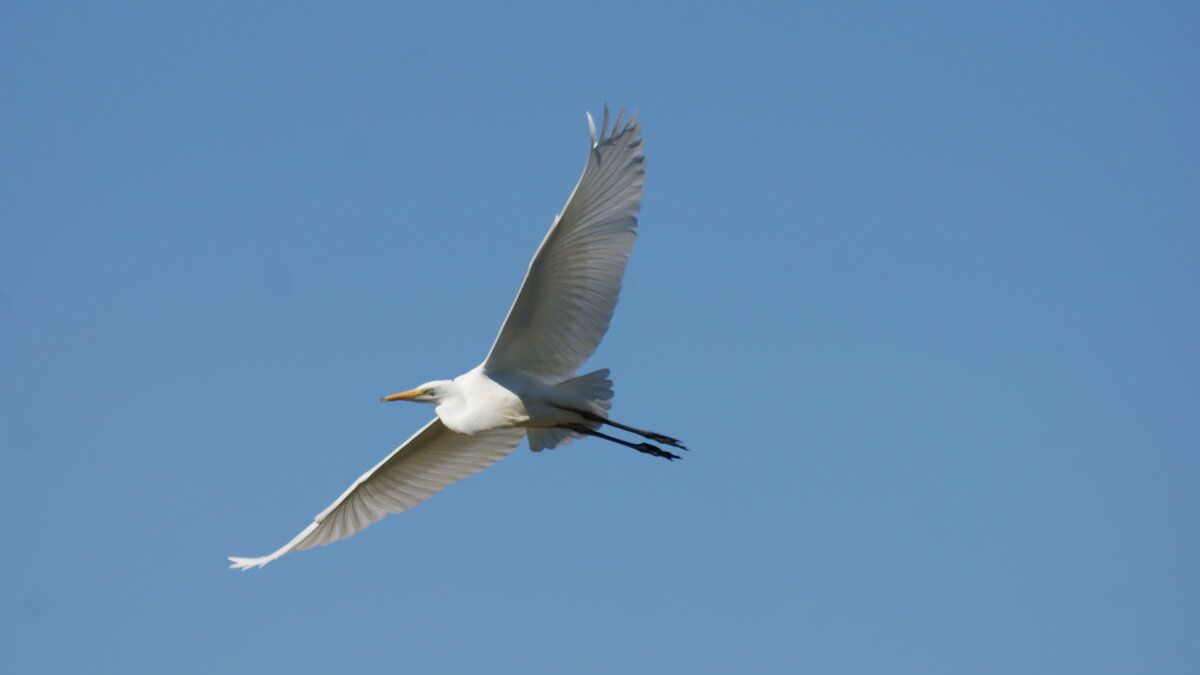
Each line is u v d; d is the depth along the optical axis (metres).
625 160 13.75
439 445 17.09
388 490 17.44
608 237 14.13
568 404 14.93
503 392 15.15
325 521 16.94
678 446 15.67
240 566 16.42
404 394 16.64
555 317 14.87
